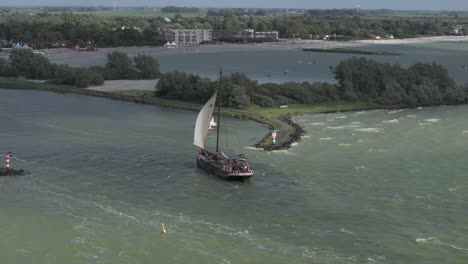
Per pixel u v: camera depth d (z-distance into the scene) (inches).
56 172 5270.7
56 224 4111.7
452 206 4574.3
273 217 4335.6
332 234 4045.3
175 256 3683.6
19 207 4407.0
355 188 4987.7
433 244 3897.6
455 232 4089.6
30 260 3597.4
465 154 6097.4
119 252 3718.0
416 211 4468.5
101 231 4018.2
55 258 3627.0
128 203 4557.1
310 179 5236.2
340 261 3651.6
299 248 3823.8
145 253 3713.1
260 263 3619.6
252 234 4028.1
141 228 4082.2
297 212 4436.5
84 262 3580.2
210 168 5339.6
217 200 4675.2
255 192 4879.4
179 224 4168.3
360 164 5708.7
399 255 3742.6
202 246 3826.3
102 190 4835.1
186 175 5319.9
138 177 5216.5
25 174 5182.1
